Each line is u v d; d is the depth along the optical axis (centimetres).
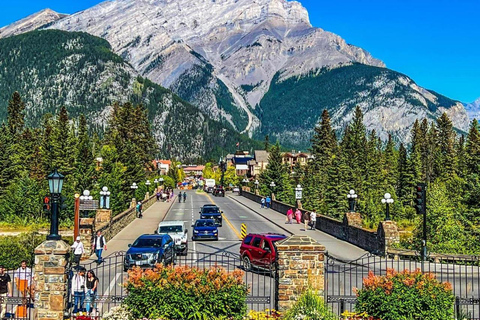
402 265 2491
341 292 1769
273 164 9262
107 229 3425
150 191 8312
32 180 5294
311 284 1359
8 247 2328
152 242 2378
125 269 2294
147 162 10106
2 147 6894
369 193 6975
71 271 1499
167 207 6819
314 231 4112
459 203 3881
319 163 9444
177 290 1209
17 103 9469
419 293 1216
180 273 1237
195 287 1209
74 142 7681
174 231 2902
